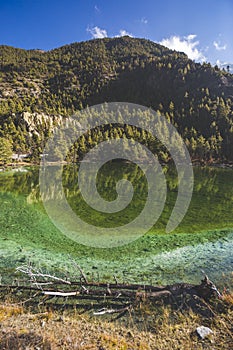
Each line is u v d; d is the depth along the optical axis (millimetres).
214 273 12477
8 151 69688
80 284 10898
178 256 14578
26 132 100250
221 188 38281
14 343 7098
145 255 14773
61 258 14273
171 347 7449
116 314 9148
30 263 13438
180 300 9602
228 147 85812
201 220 21656
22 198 29672
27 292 10594
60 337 7547
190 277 12109
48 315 8883
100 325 8477
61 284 11227
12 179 46719
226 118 102875
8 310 9164
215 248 15648
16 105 128875
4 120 111625
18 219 21328
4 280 11625
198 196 32125
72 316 9047
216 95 132375
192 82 149750
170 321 8664
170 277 12109
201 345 7488
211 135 96625
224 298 9414
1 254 14453
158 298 9867
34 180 46281
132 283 11500
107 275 12297
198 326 8312
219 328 8172
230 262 13680
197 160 81812
